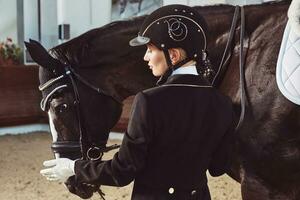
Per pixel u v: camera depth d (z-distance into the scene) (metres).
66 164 2.61
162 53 2.38
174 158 2.38
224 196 6.05
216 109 2.46
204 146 2.46
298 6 2.84
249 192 3.01
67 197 5.98
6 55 9.88
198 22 2.38
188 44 2.34
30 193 6.13
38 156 8.02
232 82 3.08
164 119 2.31
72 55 3.37
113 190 6.23
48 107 3.35
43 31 10.30
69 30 9.54
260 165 2.97
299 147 2.89
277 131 2.89
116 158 2.36
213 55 3.19
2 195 6.02
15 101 9.85
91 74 3.35
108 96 3.37
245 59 3.05
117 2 9.27
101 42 3.36
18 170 7.16
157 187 2.39
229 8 3.28
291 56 2.84
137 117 2.30
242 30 3.08
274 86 2.90
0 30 9.81
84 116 3.33
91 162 2.49
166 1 8.75
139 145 2.28
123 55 3.33
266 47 3.00
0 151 8.36
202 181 2.52
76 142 3.34
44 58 3.25
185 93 2.37
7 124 9.77
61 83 3.30
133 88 3.39
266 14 3.08
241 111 2.95
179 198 2.41
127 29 3.34
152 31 2.37
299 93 2.79
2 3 9.82
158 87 2.37
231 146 2.63
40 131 10.23
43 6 10.23
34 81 10.14
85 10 9.50
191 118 2.37
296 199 2.98
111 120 3.43
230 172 3.15
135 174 2.38
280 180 2.97
